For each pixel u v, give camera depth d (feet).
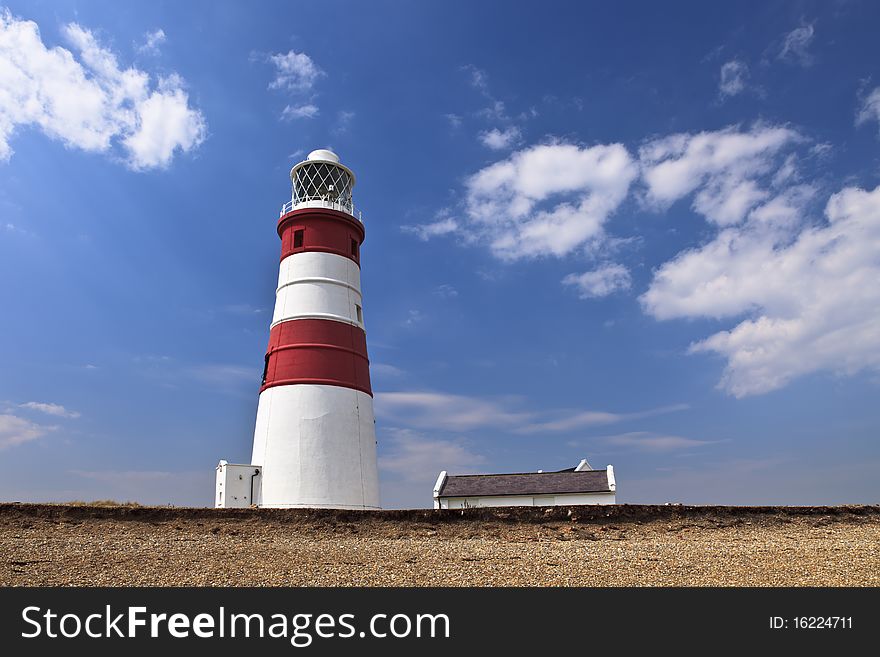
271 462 109.91
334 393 113.70
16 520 78.18
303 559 65.36
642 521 85.56
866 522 88.33
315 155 132.46
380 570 60.85
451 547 72.79
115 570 59.36
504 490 128.98
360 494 111.24
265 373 118.73
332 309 119.34
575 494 123.95
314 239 123.24
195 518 83.76
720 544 74.59
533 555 67.82
